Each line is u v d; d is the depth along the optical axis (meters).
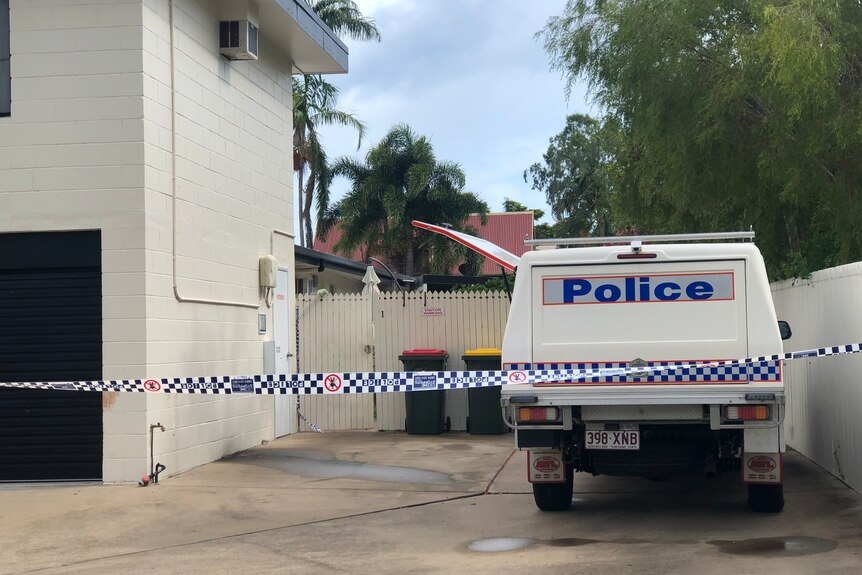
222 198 12.26
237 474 10.92
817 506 8.46
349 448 13.11
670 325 7.92
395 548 7.36
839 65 11.77
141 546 7.64
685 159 13.60
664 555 6.83
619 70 14.32
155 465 10.33
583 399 7.86
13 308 10.40
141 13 10.13
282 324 14.62
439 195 37.28
